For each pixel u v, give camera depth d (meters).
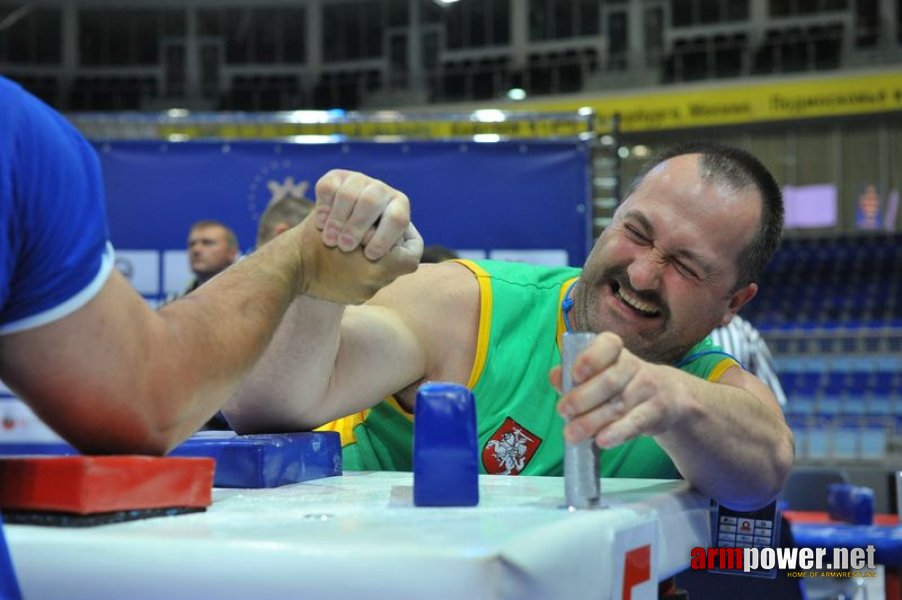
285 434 1.09
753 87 13.51
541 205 4.03
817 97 13.25
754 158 1.48
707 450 0.96
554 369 0.79
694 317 1.41
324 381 1.16
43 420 0.74
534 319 1.48
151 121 4.06
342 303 1.01
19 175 0.63
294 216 3.29
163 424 0.75
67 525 0.63
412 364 1.37
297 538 0.57
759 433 1.04
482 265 1.55
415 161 4.05
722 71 14.71
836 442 9.69
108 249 0.71
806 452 9.80
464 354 1.44
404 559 0.53
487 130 10.53
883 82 13.01
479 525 0.63
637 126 13.95
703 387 0.96
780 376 11.44
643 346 1.42
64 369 0.69
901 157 13.87
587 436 0.75
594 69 15.73
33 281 0.66
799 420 10.23
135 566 0.57
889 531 2.48
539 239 4.03
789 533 1.88
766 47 14.62
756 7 15.59
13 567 0.58
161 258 4.09
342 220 0.93
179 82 17.47
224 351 0.79
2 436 4.09
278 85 17.47
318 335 1.09
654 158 1.51
